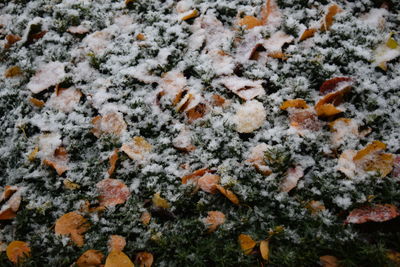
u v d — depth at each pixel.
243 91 0.69
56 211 0.62
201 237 0.59
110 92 0.71
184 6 0.80
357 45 0.73
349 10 0.78
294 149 0.64
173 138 0.67
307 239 0.58
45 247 0.60
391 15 0.77
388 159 0.61
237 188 0.61
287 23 0.74
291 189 0.62
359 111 0.68
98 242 0.59
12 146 0.67
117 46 0.76
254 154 0.64
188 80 0.72
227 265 0.57
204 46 0.75
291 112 0.67
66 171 0.65
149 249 0.59
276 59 0.73
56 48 0.77
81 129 0.68
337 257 0.58
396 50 0.71
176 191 0.62
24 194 0.64
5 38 0.79
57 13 0.81
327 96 0.66
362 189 0.60
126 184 0.64
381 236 0.58
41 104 0.71
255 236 0.58
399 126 0.66
